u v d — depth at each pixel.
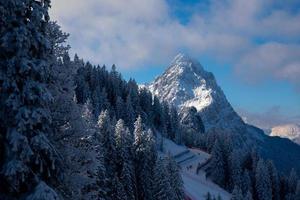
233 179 123.31
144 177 71.94
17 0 11.48
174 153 146.12
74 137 14.84
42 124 11.82
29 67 11.24
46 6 12.26
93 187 15.71
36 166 11.95
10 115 11.39
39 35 11.73
